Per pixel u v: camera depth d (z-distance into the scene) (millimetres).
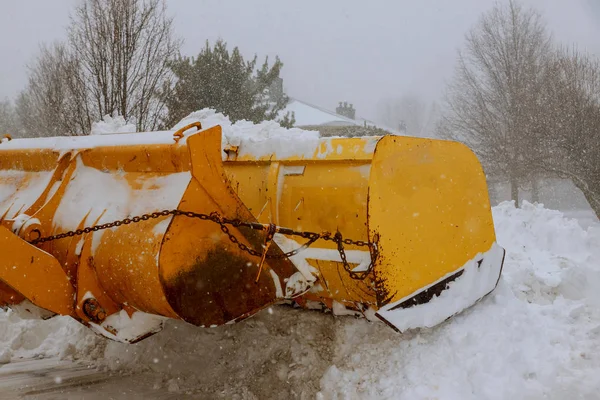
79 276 3490
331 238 3770
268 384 4215
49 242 3693
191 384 4336
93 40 13664
